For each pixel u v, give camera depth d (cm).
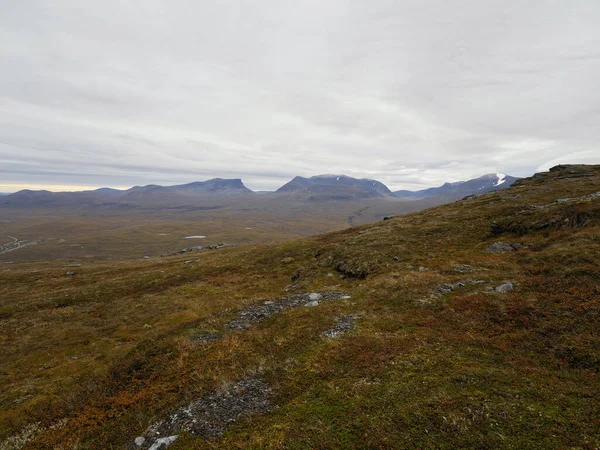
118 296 4288
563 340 1248
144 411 1306
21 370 2178
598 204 2986
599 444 709
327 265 4078
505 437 778
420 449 786
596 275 1706
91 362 2227
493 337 1382
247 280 4519
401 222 5641
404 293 2145
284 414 1044
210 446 955
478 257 2838
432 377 1098
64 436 1261
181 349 1806
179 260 7350
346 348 1462
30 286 5531
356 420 929
